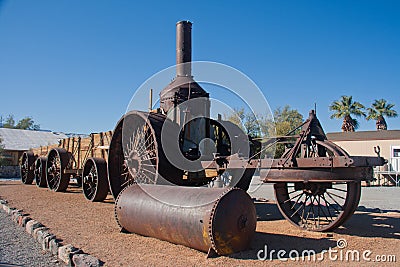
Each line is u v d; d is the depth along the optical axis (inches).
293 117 1051.3
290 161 215.0
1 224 272.2
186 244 183.6
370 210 336.5
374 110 1412.4
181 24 311.3
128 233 221.1
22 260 176.9
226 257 168.7
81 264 160.6
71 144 478.0
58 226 241.8
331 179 203.9
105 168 367.9
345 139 1072.2
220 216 167.5
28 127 2682.1
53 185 491.2
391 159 932.6
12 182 734.5
